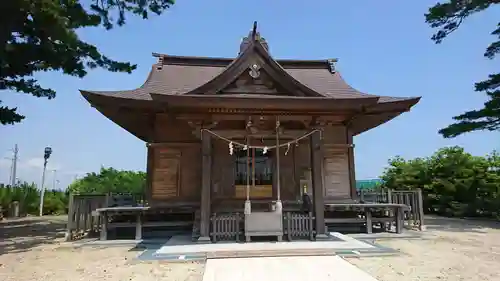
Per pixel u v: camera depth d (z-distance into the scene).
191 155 12.48
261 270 6.28
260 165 12.31
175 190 12.23
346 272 6.13
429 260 7.37
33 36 12.95
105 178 32.47
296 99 9.38
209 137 10.04
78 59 14.37
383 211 12.89
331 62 16.39
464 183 19.67
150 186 12.16
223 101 9.27
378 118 13.02
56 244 10.19
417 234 11.29
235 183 12.09
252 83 10.56
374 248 8.39
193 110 9.83
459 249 8.80
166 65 15.57
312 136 10.24
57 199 25.64
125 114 12.08
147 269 6.69
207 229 9.47
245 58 10.34
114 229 11.69
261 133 10.62
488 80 15.21
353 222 11.62
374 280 5.63
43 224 16.97
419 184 22.45
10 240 11.20
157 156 12.40
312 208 10.53
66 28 12.33
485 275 6.15
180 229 12.09
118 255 8.34
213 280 5.66
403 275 6.09
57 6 11.80
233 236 9.50
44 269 6.95
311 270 6.26
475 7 14.78
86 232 12.13
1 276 6.43
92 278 6.17
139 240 10.63
